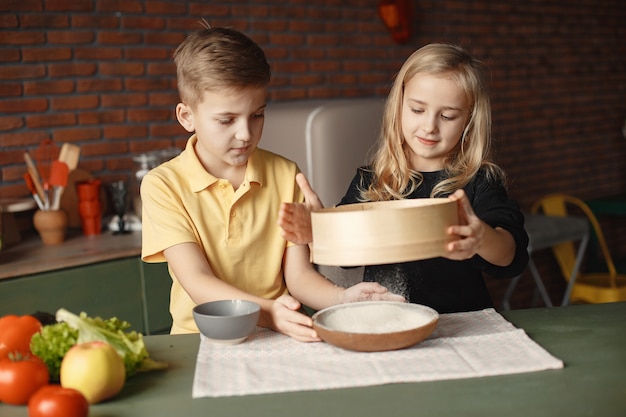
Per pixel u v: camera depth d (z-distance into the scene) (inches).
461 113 67.2
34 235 119.9
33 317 51.2
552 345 52.4
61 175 113.2
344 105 124.0
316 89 154.9
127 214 123.6
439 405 42.6
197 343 56.1
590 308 61.9
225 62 57.5
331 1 156.5
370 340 50.1
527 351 50.2
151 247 63.7
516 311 61.8
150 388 47.0
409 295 72.4
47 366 47.2
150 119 134.0
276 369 48.8
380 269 73.2
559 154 204.7
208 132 59.8
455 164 72.2
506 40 188.5
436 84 65.7
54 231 111.5
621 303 63.4
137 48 131.6
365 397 44.1
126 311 107.8
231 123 59.4
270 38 147.6
